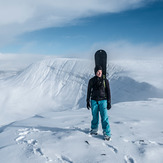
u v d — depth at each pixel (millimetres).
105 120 4258
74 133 4387
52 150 3477
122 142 4070
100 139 4184
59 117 7098
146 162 3215
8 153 3352
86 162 3145
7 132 4918
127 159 3299
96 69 4340
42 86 81312
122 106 10859
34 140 4035
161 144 4031
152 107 10234
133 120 6359
